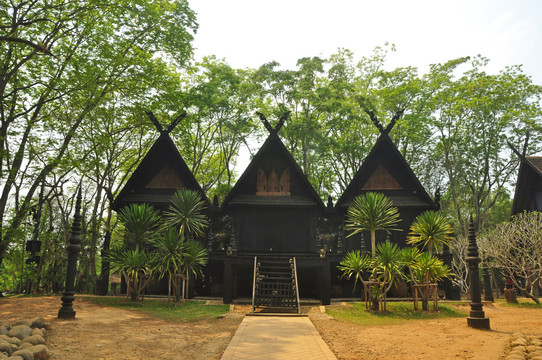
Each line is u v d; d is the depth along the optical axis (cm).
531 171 3091
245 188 2653
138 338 1050
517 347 940
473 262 1357
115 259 1906
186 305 1817
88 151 2464
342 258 2222
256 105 3806
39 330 985
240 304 1919
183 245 1945
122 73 2481
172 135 3256
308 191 2647
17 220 2217
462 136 4066
